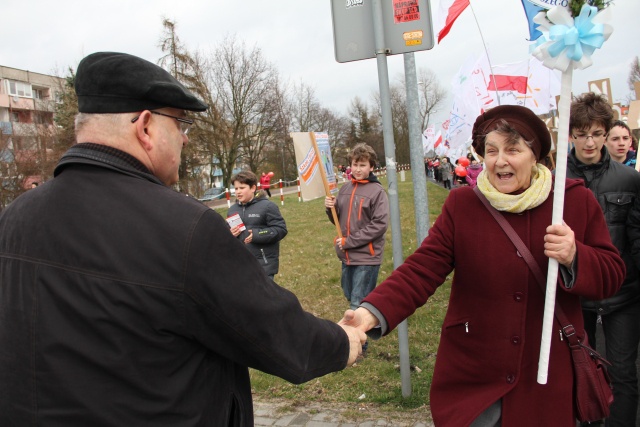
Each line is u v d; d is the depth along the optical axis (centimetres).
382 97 331
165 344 127
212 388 137
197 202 137
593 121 273
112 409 124
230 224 466
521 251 190
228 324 130
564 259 174
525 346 190
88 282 126
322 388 388
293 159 4797
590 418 185
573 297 192
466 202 206
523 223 192
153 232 127
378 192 432
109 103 137
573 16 167
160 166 146
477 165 1055
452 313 208
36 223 134
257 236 461
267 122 3850
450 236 208
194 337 131
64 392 124
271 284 143
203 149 3017
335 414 347
